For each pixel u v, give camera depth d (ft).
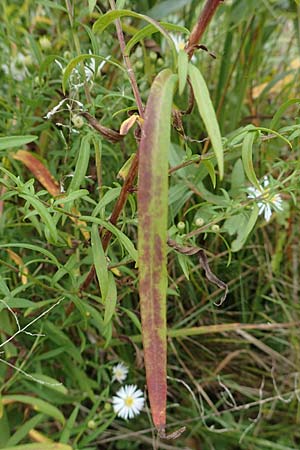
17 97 1.13
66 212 0.76
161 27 0.55
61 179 0.99
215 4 0.59
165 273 0.51
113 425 1.19
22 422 1.11
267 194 0.92
